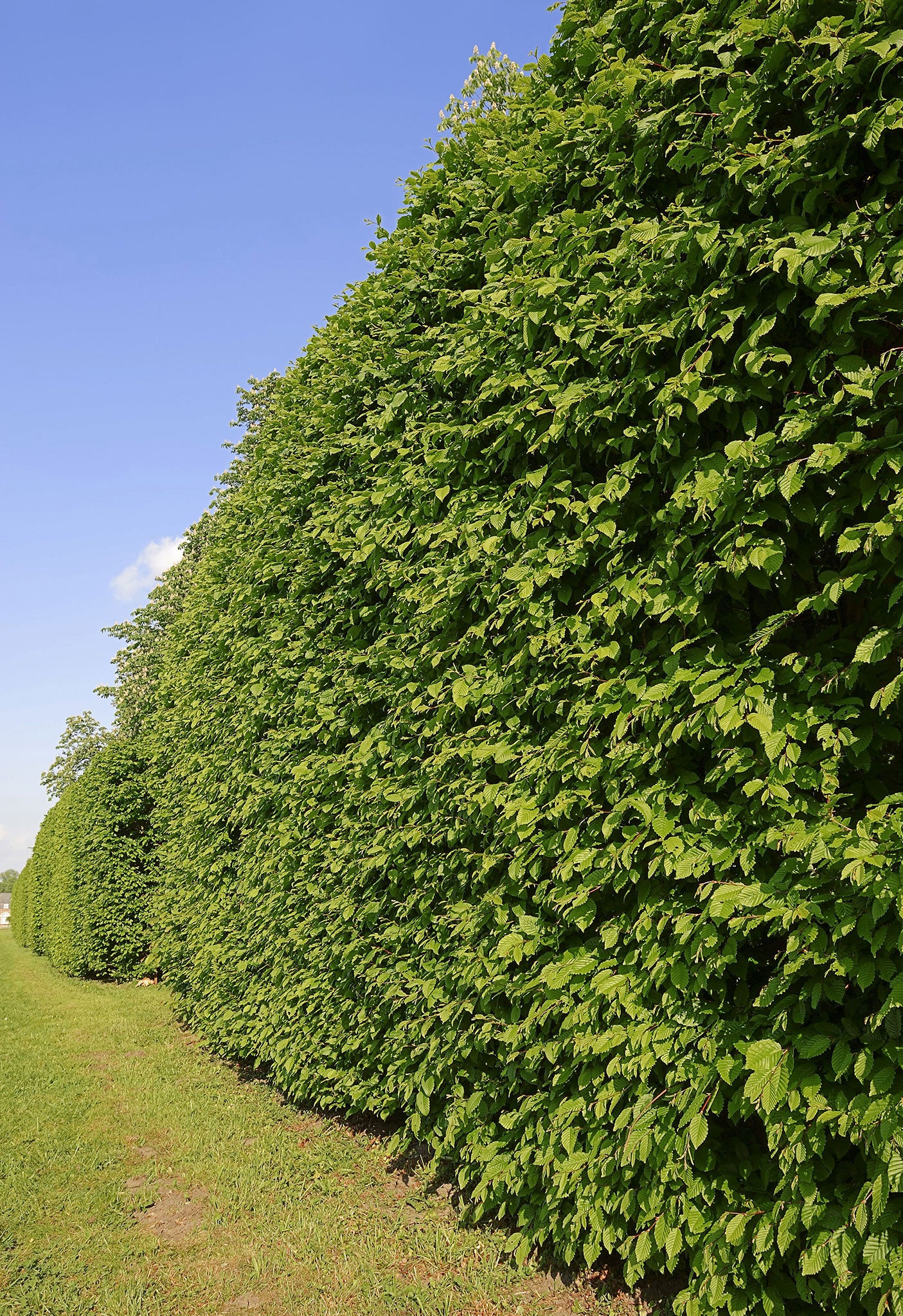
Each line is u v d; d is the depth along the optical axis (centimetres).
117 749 1628
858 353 242
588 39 337
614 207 315
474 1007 393
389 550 475
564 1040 325
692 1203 271
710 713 255
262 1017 667
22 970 2005
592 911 312
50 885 2147
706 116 280
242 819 743
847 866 207
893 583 237
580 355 336
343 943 520
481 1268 358
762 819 253
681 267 274
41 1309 353
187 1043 899
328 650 569
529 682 358
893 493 225
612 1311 316
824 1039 226
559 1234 338
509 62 1584
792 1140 226
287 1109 623
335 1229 409
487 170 417
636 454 317
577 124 333
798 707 243
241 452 2303
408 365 482
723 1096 261
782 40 239
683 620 273
